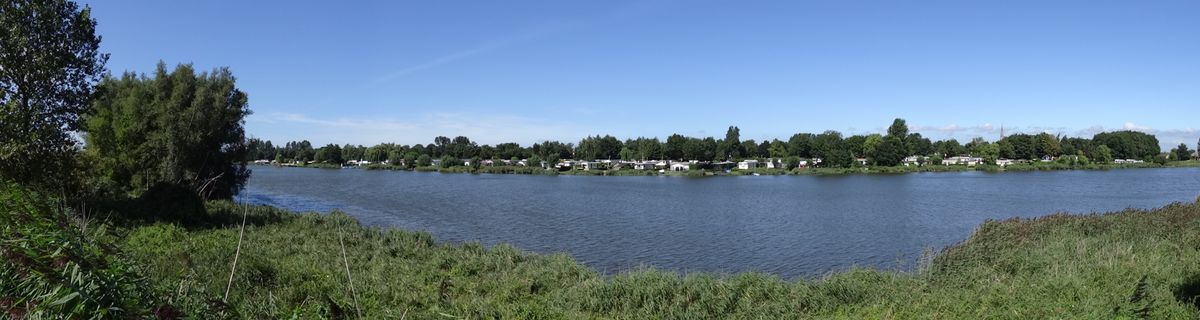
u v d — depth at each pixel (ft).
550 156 445.37
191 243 64.08
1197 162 562.66
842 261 90.68
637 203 183.32
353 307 40.98
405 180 313.32
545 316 45.06
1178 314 34.30
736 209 164.76
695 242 106.83
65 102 78.59
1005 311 37.06
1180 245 61.00
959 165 466.29
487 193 222.89
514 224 130.82
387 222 133.18
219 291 39.37
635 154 495.82
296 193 217.36
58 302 19.20
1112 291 39.99
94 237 35.27
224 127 140.46
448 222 134.10
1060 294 40.09
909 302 41.68
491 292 53.06
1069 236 72.90
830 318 40.91
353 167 524.93
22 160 69.77
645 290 48.57
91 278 21.97
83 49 79.36
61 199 65.46
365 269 59.57
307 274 51.96
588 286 51.03
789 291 48.39
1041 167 448.65
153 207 86.53
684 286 49.57
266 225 88.89
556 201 188.96
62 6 75.66
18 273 22.21
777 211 159.94
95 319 20.30
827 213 154.61
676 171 410.93
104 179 117.80
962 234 117.50
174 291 28.45
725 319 43.62
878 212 157.38
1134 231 75.87
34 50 73.00
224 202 121.49
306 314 36.83
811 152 514.27
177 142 128.16
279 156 574.15
